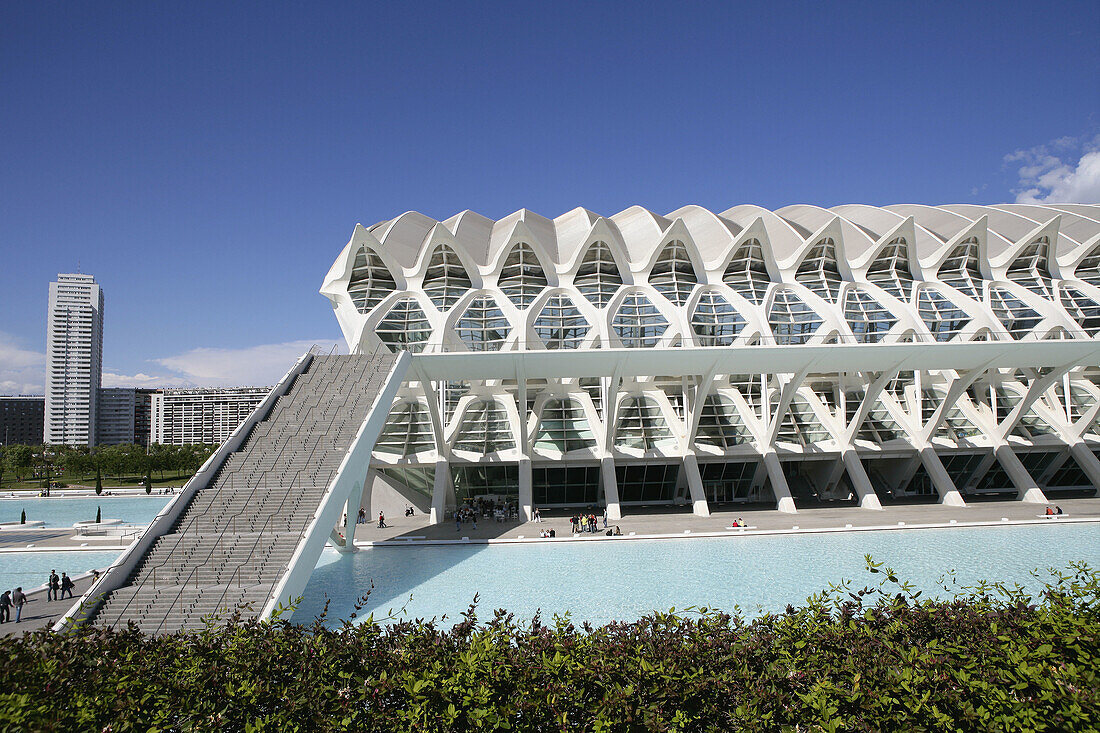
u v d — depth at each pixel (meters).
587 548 28.86
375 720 7.28
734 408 43.88
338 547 28.81
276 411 27.81
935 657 7.47
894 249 46.62
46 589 23.92
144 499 61.69
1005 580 21.41
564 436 42.06
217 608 17.27
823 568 23.69
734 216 59.34
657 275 46.03
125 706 7.44
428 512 41.50
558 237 52.38
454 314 40.75
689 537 31.02
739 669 7.84
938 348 34.16
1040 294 46.91
